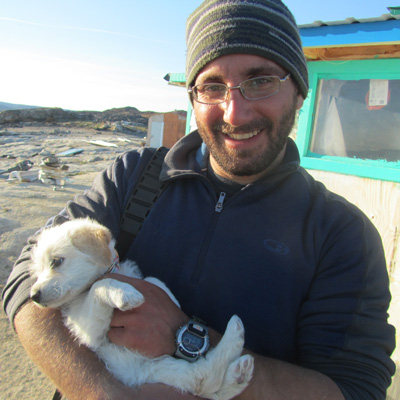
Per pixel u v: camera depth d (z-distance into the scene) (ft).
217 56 1.76
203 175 2.03
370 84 3.18
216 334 1.75
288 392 1.52
